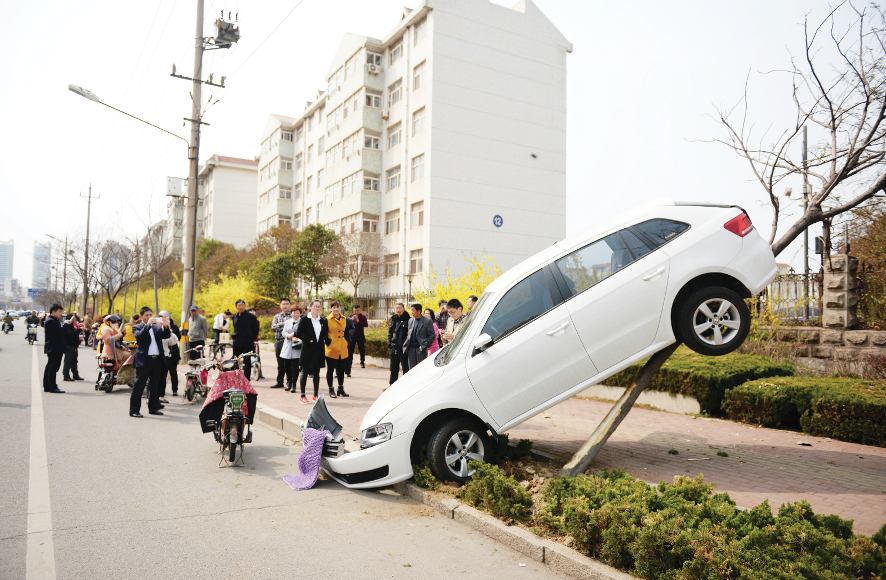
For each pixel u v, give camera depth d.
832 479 5.43
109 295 42.12
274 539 4.30
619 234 5.62
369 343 18.52
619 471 4.86
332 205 40.31
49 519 4.67
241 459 6.59
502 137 33.28
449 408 5.40
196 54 18.45
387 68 36.22
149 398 9.88
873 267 11.16
